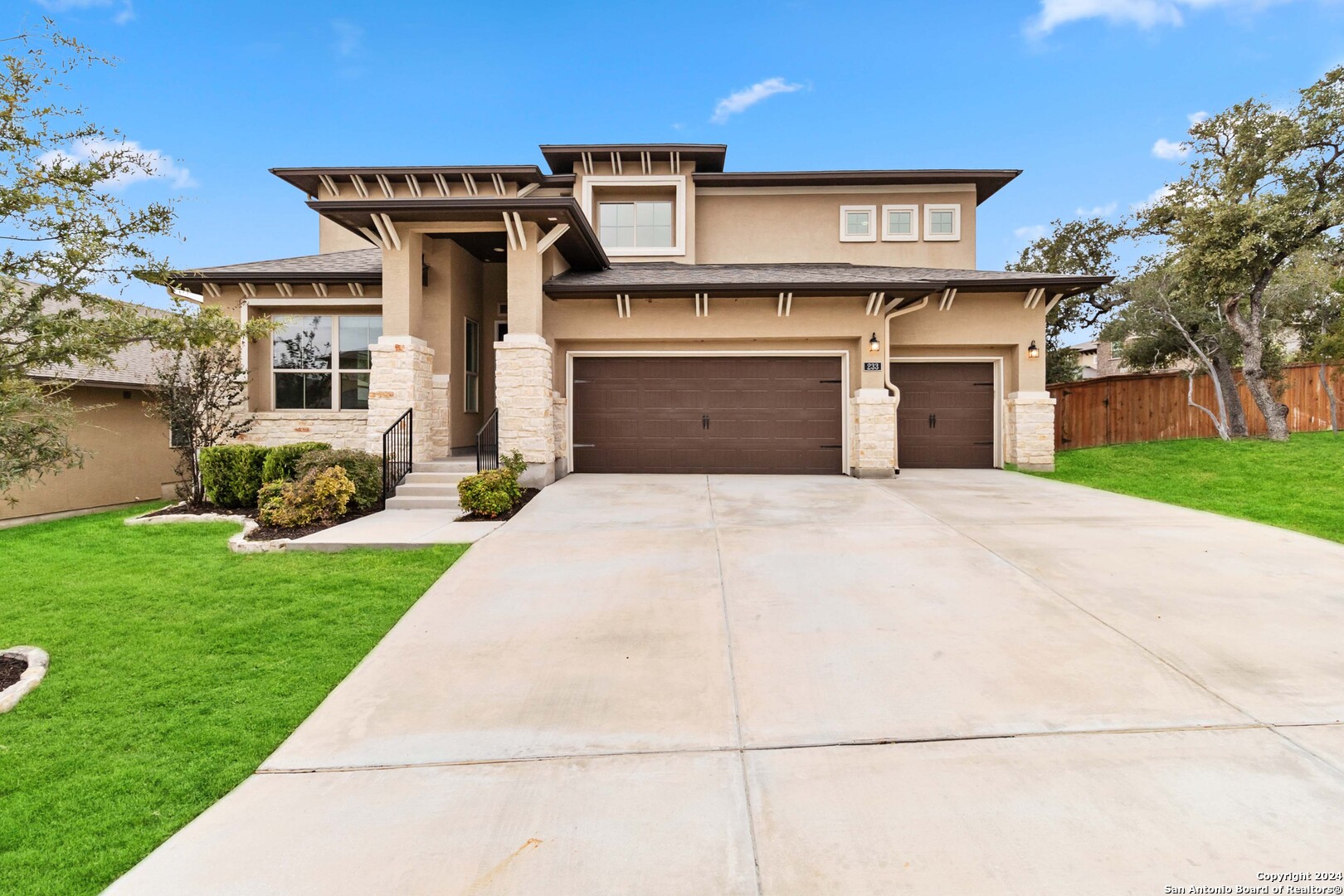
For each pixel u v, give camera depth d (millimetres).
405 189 13531
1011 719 3109
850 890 2047
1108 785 2576
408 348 10094
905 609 4594
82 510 11055
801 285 10688
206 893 2100
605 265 12578
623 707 3338
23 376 4141
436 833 2385
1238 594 4781
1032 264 20375
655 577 5410
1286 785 2553
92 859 2289
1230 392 15133
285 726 3230
